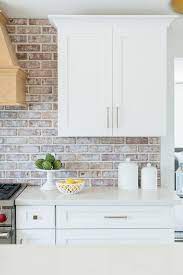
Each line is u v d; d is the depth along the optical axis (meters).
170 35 3.27
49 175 3.07
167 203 2.65
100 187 3.21
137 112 2.91
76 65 2.89
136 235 2.67
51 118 3.25
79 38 2.88
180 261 1.31
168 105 3.28
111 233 2.67
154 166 3.26
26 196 2.75
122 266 1.26
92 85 2.90
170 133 3.27
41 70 3.23
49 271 1.21
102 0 2.78
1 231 2.55
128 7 2.93
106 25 2.88
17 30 3.22
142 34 2.89
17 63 3.03
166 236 2.68
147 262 1.30
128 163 3.10
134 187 3.09
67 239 2.66
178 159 3.74
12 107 3.23
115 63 2.89
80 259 1.33
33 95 3.23
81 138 3.26
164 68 2.91
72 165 3.26
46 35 3.23
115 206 2.66
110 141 3.26
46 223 2.65
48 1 2.79
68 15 2.81
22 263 1.29
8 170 3.25
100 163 3.26
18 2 2.81
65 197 2.72
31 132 3.24
